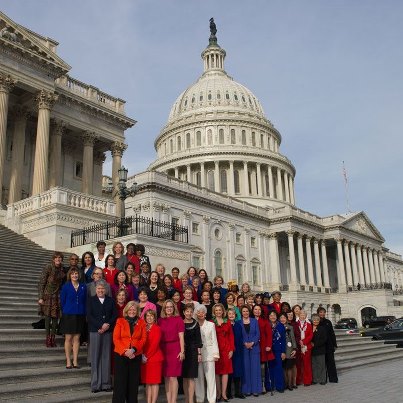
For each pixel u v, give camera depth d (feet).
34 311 43.45
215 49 381.19
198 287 42.80
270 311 43.57
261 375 41.01
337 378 47.32
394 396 37.70
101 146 135.95
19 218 86.89
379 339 86.99
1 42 98.58
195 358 32.53
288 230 234.17
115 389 29.09
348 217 272.51
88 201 88.07
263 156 305.12
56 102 117.60
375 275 295.89
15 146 108.88
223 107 329.93
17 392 28.60
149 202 172.96
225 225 210.38
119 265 42.42
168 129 333.83
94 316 32.55
